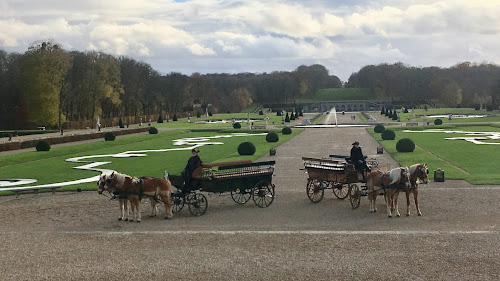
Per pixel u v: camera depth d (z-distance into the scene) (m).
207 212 24.48
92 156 53.16
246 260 16.47
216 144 66.31
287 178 34.91
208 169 23.97
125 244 18.77
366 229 20.16
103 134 81.00
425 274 14.77
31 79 108.00
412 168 22.20
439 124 94.69
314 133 84.69
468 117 124.06
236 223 21.98
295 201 26.73
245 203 26.41
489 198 25.72
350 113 198.50
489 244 17.42
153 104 170.50
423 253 16.67
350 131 87.31
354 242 18.23
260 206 25.50
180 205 26.08
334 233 19.58
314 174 26.52
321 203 26.00
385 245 17.72
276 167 41.00
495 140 59.75
